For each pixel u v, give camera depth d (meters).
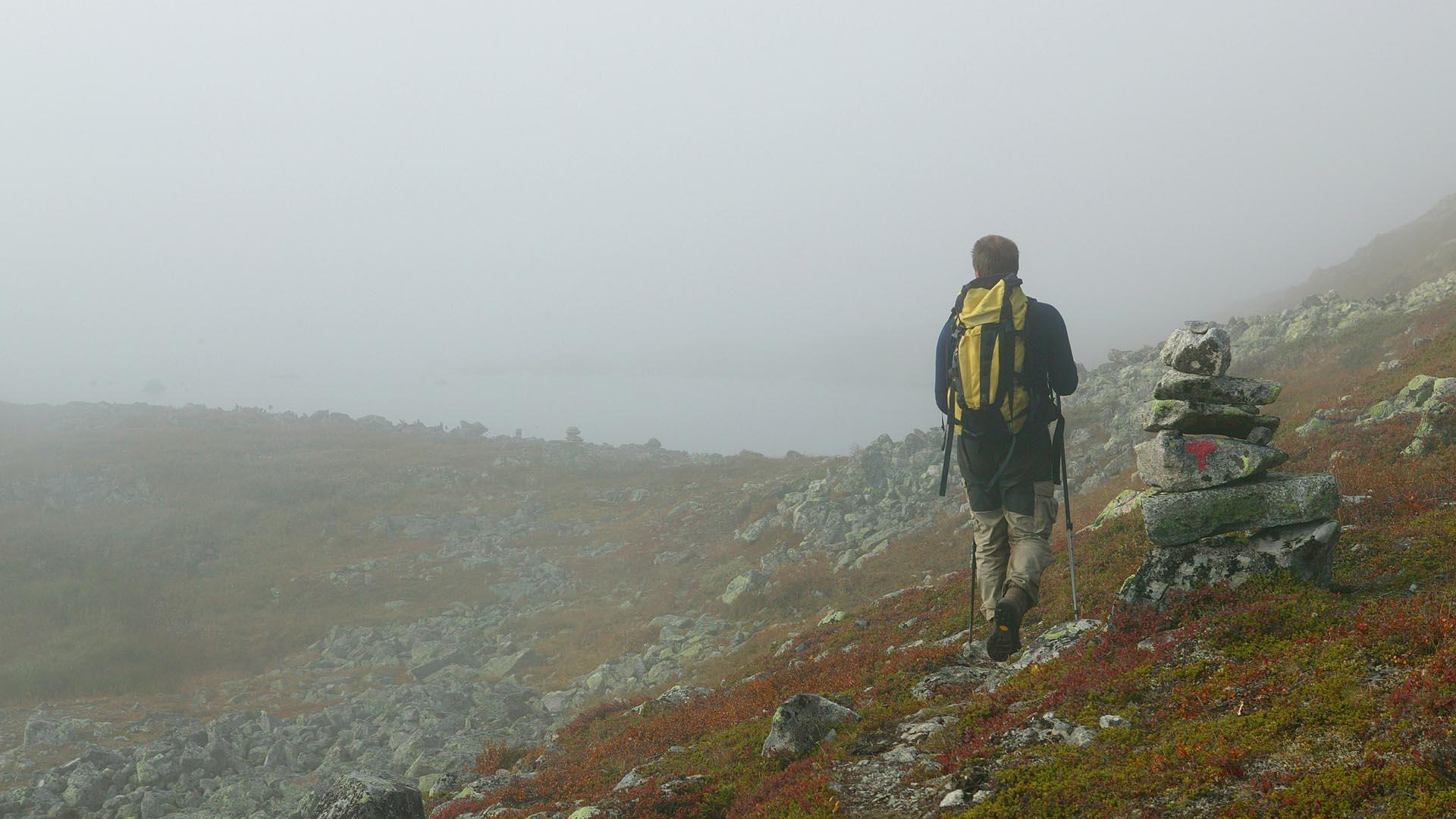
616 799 7.17
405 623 34.72
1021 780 4.59
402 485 54.69
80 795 18.08
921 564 29.67
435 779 17.77
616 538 45.50
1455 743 3.32
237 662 30.88
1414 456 13.38
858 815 5.08
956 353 5.38
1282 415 25.81
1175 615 5.89
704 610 32.47
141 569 38.62
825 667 11.59
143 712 25.14
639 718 14.60
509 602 37.28
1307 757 3.73
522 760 14.38
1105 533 12.76
